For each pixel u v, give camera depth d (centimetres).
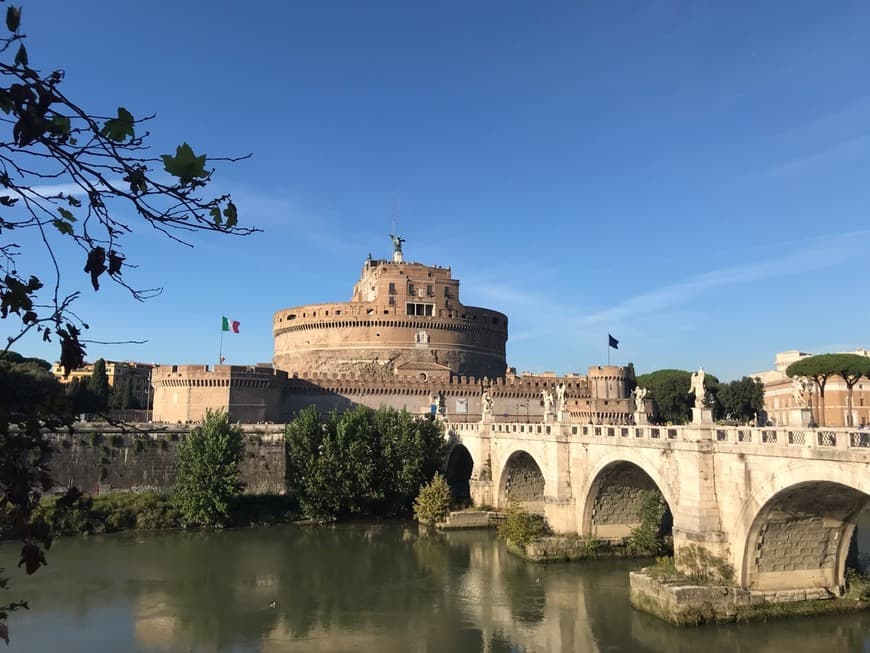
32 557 678
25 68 555
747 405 13312
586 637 4222
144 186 593
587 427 6066
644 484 6103
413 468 8512
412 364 12612
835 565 4338
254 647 4156
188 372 10381
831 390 12812
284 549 6750
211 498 7538
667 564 4750
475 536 7394
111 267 626
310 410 8631
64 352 660
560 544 6044
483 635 4338
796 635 3994
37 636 4284
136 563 6094
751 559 4166
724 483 4284
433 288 13900
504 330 15288
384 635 4356
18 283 647
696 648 3900
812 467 3494
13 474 683
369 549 6781
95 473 7956
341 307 13538
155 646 4150
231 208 633
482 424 8462
